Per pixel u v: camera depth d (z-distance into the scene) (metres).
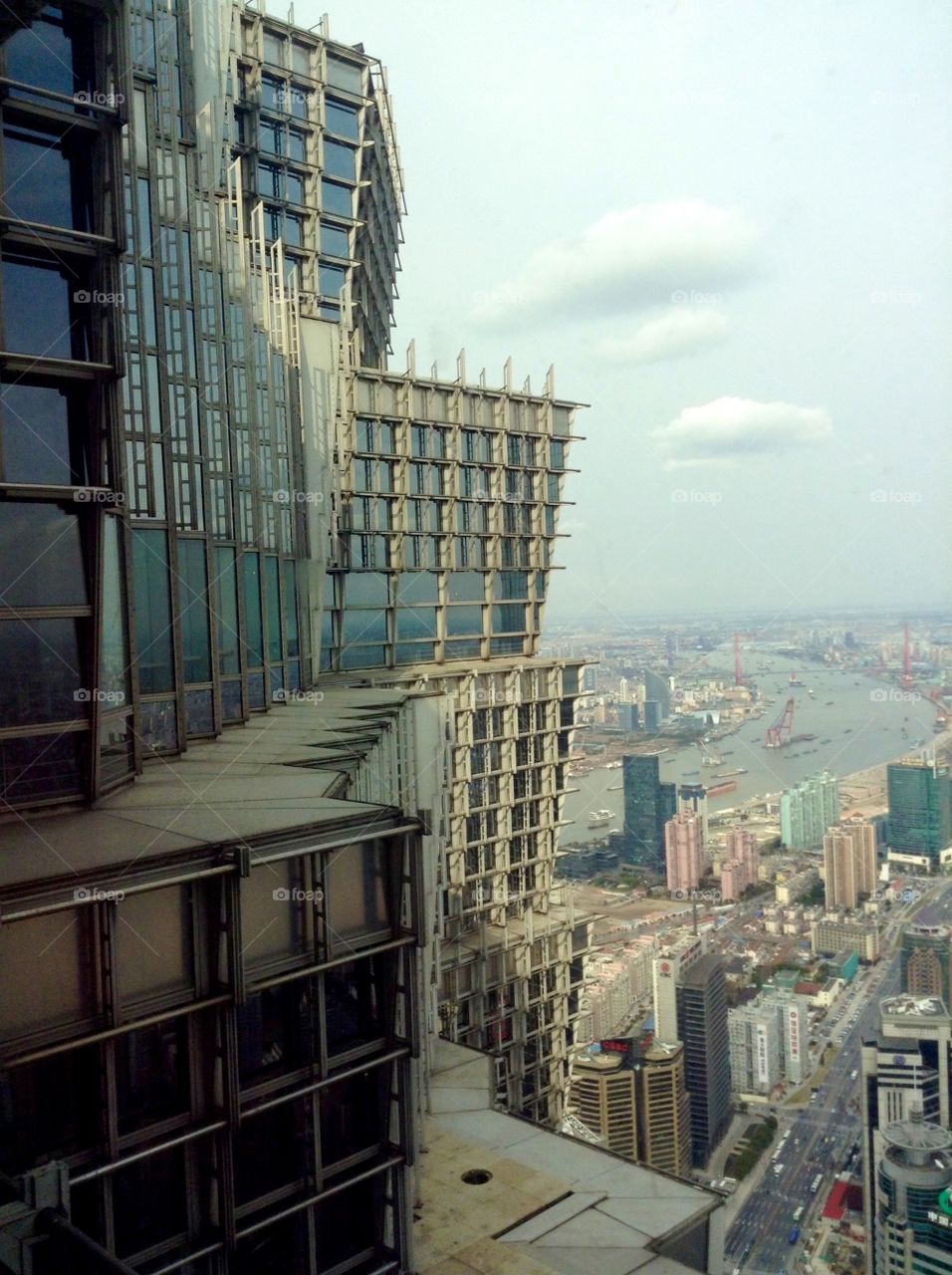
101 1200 10.86
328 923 13.14
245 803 15.05
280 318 37.56
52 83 14.88
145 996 11.41
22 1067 10.50
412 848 14.21
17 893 10.29
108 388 15.59
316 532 42.25
